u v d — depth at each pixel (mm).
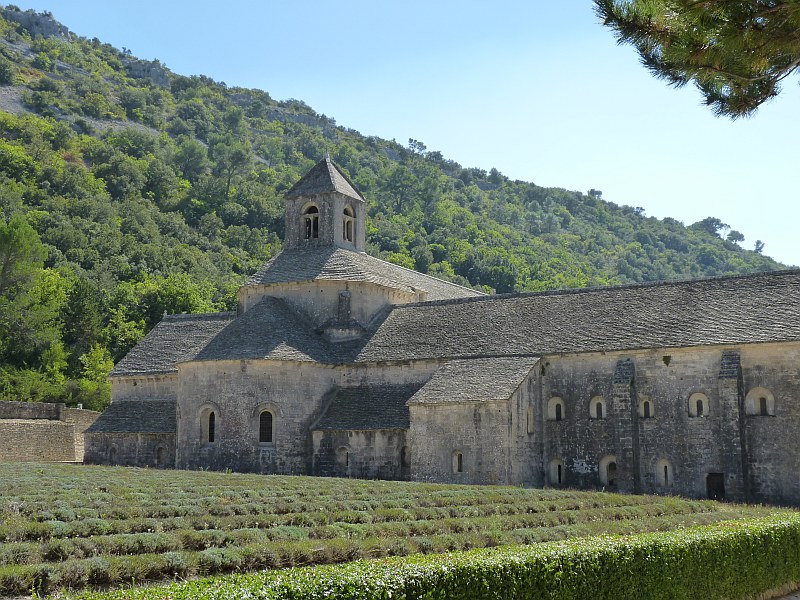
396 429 55719
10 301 98000
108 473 47156
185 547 24953
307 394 58719
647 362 52531
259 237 177750
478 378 53938
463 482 51594
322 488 41062
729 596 24969
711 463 49750
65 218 150125
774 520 29734
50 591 19656
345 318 63250
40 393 94188
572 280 176875
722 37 21969
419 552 26406
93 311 114062
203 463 57500
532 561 19078
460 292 84562
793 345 48625
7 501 29453
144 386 69000
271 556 23594
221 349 58938
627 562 21594
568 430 54188
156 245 152125
